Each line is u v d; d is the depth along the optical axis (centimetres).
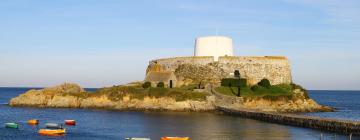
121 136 7331
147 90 12962
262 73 14625
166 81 13825
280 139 6794
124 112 11856
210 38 15350
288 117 8744
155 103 12419
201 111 11938
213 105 12175
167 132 7675
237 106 11919
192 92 12556
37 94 14588
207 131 7762
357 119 10925
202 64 14800
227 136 7119
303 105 13088
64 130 7769
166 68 15512
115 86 14250
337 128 7512
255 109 11175
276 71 14762
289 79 15038
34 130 8344
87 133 7775
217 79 14475
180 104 12169
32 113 11844
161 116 10600
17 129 8500
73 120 9350
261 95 12694
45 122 9631
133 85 14350
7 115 11325
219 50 15288
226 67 14612
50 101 14112
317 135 7175
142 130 8000
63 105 13775
